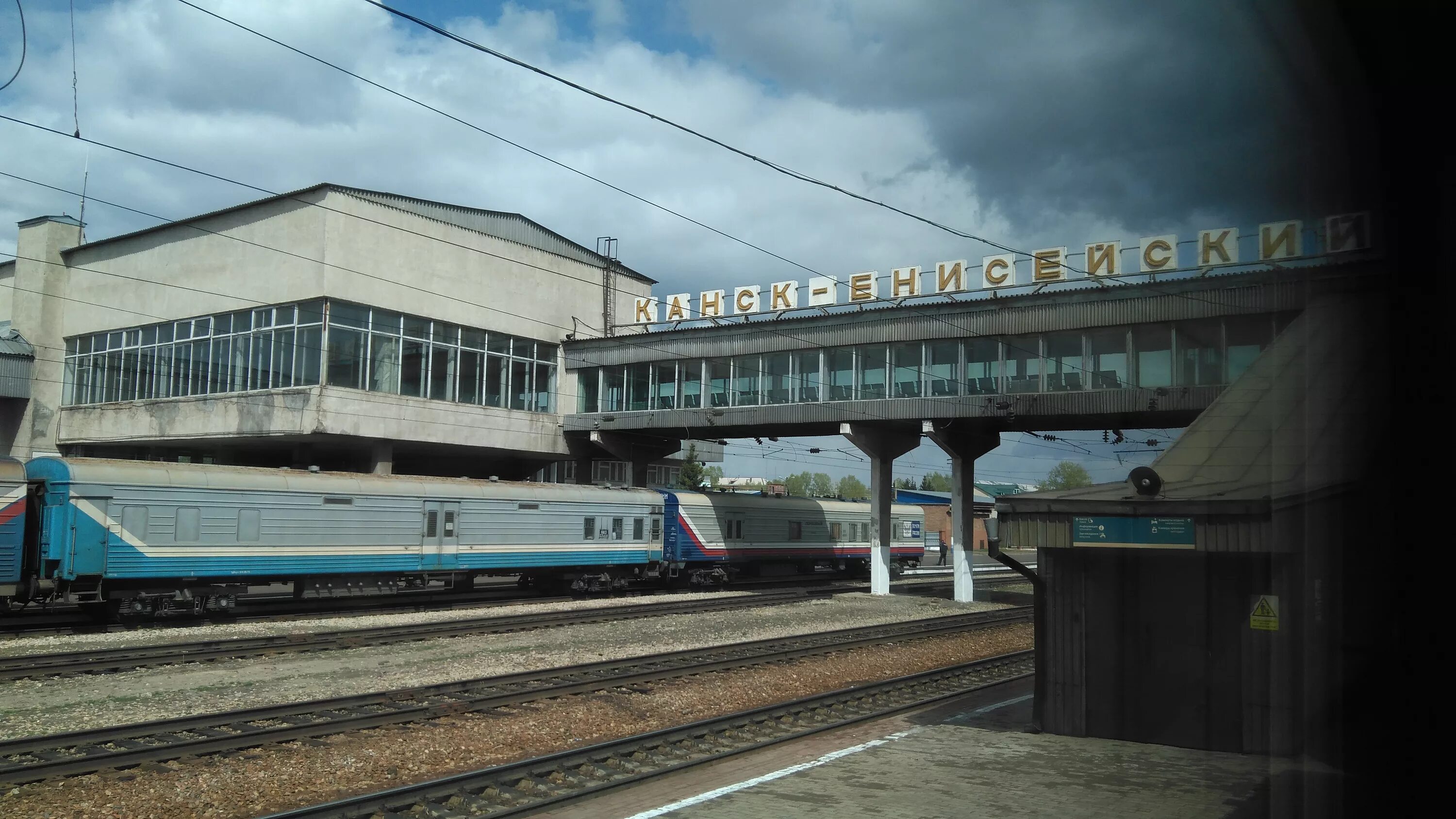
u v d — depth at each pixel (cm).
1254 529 992
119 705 1311
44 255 4306
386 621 2330
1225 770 1006
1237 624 1059
